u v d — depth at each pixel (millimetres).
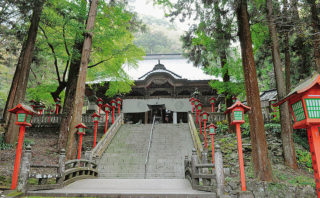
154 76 22703
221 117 16641
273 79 23750
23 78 12773
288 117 10797
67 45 14180
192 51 14188
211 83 14961
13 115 12539
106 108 14734
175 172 10234
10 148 11773
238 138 6668
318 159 3771
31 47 13250
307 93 3891
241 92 14117
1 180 7516
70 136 9711
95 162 10625
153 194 5957
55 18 12867
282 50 13211
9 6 12047
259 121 8344
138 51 14477
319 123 3812
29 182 7867
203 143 13352
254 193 7613
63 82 15227
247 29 9383
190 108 22969
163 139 14375
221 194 5773
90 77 17359
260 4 11375
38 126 17422
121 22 14445
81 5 13391
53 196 6023
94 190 6660
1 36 13625
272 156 11031
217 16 11016
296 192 7637
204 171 8406
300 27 10008
